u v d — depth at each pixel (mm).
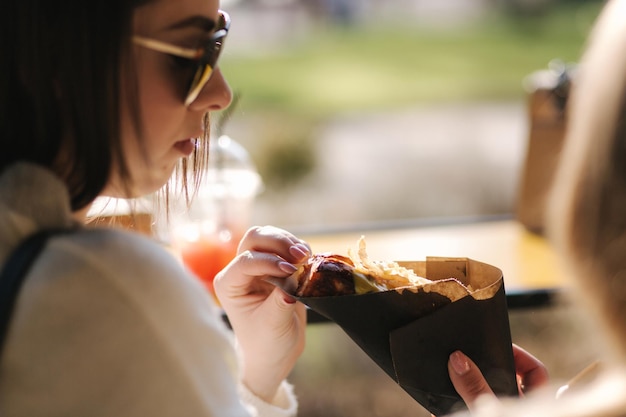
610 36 646
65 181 785
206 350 741
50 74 758
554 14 11234
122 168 777
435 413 1010
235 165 1735
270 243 1129
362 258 1094
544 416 658
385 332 987
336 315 991
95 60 749
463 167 5895
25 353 690
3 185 742
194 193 1093
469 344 985
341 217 4902
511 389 1021
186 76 837
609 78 626
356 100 7887
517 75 8859
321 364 3205
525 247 1912
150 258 736
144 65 812
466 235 2027
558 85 1958
